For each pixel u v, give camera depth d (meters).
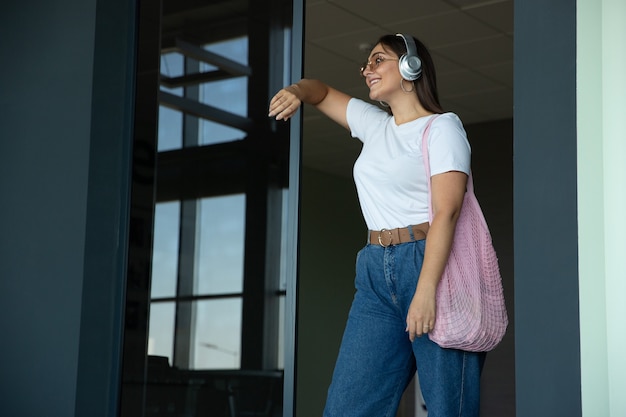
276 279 3.41
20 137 3.81
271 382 3.38
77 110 3.66
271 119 3.49
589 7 2.58
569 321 2.44
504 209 8.34
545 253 2.51
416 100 2.86
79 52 3.69
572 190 2.47
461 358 2.67
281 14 3.53
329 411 2.79
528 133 2.60
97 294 3.56
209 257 3.55
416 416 9.03
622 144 2.55
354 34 6.54
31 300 3.66
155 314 3.59
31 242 3.70
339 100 3.13
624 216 2.51
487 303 2.66
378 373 2.75
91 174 3.60
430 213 2.68
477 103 8.06
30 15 3.86
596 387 2.42
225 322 3.49
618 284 2.49
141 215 3.66
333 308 10.65
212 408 3.47
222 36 3.65
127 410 3.55
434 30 6.44
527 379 2.50
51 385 3.54
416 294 2.58
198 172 3.61
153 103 3.71
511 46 6.71
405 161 2.71
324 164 10.41
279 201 3.43
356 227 11.10
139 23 3.78
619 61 2.59
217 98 3.62
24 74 3.84
